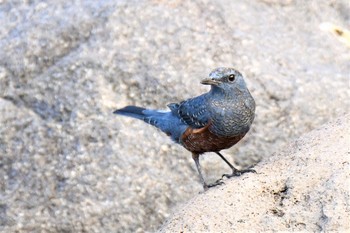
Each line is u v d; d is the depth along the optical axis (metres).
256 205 10.24
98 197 13.98
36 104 14.77
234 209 10.24
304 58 15.72
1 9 16.31
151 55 14.92
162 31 15.20
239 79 11.84
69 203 14.01
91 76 14.77
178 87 14.59
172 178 14.12
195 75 14.70
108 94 14.62
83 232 13.87
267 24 16.20
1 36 15.73
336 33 16.83
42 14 15.88
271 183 10.55
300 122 14.66
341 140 10.94
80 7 15.77
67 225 13.90
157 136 14.37
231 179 11.42
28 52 15.23
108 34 15.19
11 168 14.36
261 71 14.96
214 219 10.16
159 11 15.48
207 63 14.88
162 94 14.58
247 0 16.61
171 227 10.35
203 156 14.34
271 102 14.72
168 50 14.98
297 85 14.98
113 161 14.14
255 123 14.55
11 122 14.65
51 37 15.35
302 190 10.10
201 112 12.12
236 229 9.91
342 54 16.27
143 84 14.70
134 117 13.62
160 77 14.69
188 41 15.09
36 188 14.16
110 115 14.45
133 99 14.63
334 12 17.45
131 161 14.16
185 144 12.63
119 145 14.24
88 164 14.18
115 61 14.86
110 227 13.87
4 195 14.20
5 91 14.95
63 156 14.28
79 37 15.29
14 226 13.98
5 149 14.48
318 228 9.48
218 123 11.91
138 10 15.46
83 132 14.37
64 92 14.72
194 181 14.13
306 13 17.03
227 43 15.20
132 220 13.90
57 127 14.51
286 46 15.84
